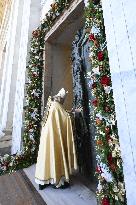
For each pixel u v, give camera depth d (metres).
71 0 4.42
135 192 2.08
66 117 3.75
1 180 4.46
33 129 5.38
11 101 8.18
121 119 2.30
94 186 3.66
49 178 3.58
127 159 2.20
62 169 3.62
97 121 2.68
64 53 6.08
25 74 6.40
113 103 2.52
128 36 2.28
